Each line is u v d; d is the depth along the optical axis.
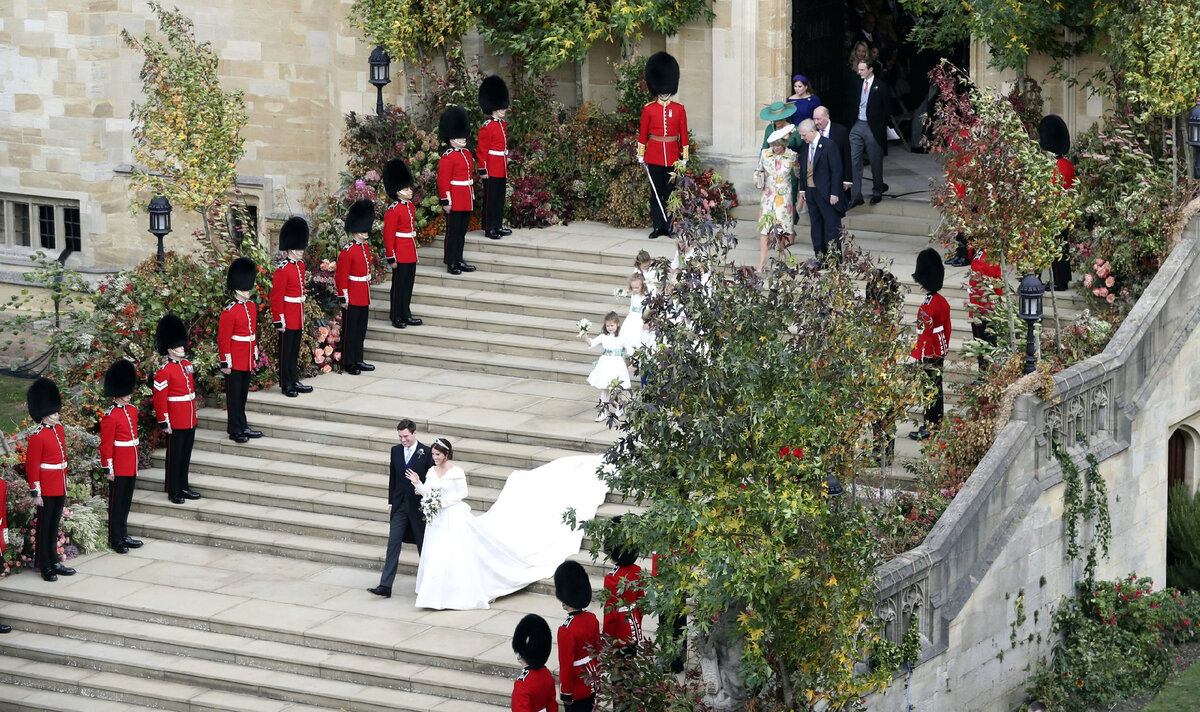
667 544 43.69
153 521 62.72
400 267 70.50
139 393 65.38
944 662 53.81
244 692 54.12
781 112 71.50
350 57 78.06
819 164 68.81
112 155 82.38
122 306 66.56
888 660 51.00
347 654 54.41
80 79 81.50
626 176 77.12
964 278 68.12
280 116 80.75
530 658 47.97
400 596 57.53
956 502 54.91
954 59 86.75
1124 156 67.69
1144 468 63.25
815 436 44.28
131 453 61.06
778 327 44.88
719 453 43.47
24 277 71.06
